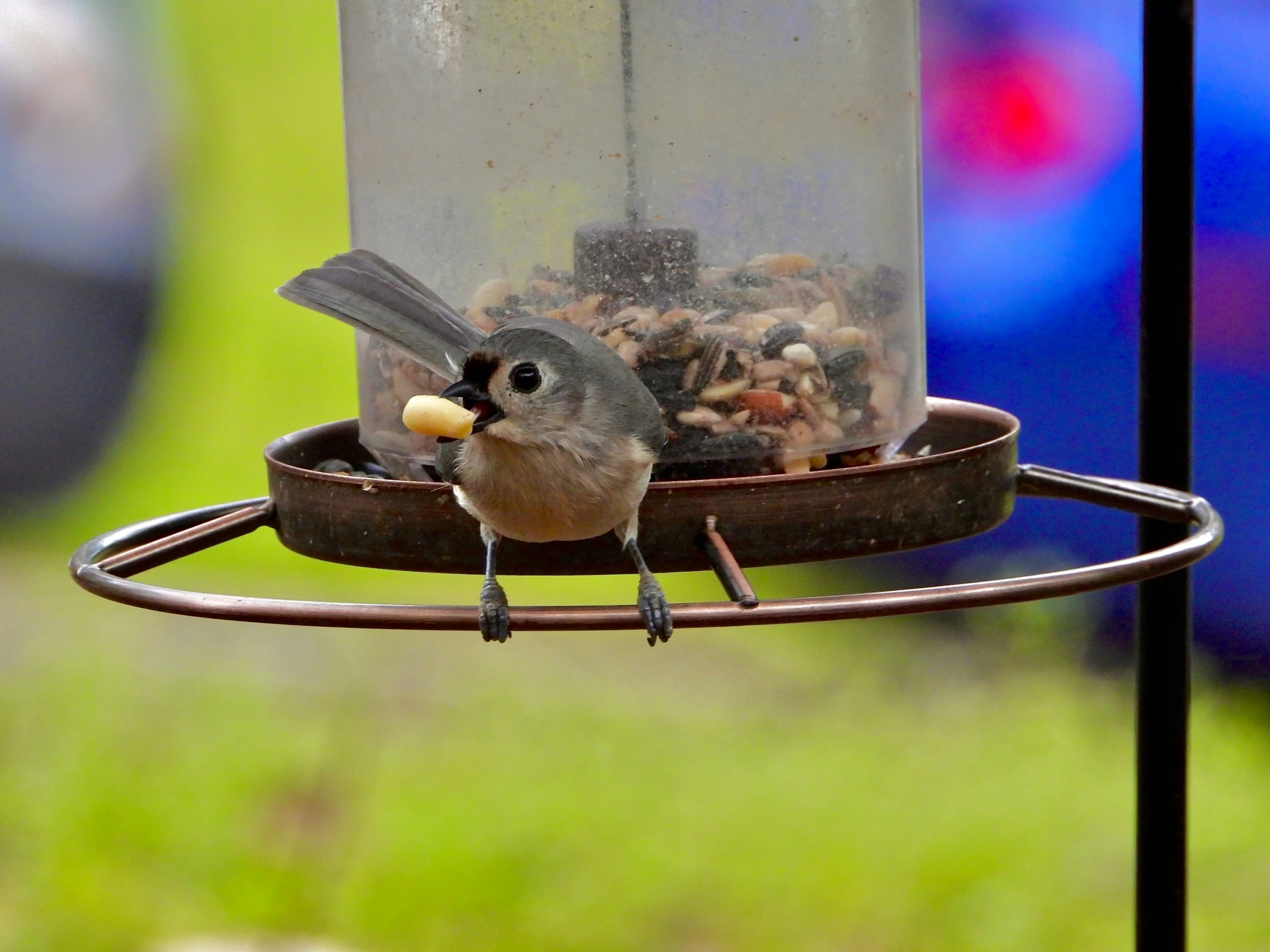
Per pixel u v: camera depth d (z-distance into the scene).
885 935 9.32
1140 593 5.98
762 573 15.17
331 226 20.55
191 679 13.07
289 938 9.38
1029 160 12.49
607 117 6.06
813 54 6.12
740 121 6.07
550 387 5.27
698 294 6.12
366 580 16.41
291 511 6.19
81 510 18.88
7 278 19.06
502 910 9.58
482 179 6.17
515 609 4.68
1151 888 5.89
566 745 11.65
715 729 11.94
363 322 5.84
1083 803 10.54
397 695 12.91
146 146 19.89
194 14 20.86
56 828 10.16
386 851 10.03
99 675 12.86
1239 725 11.84
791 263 6.18
